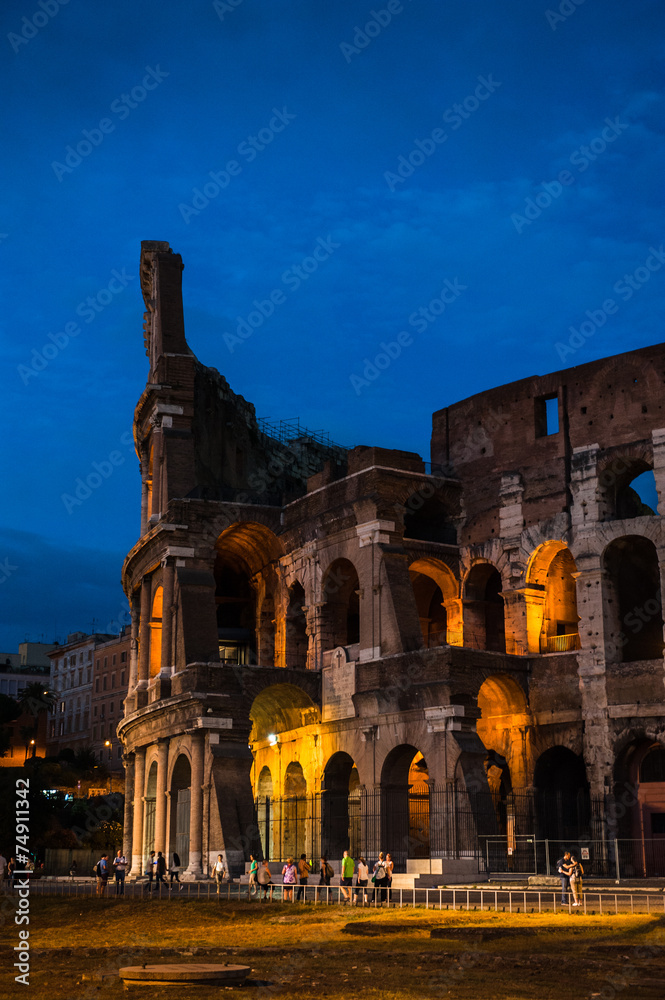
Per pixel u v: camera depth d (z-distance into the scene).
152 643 72.62
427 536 66.81
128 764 76.75
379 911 40.06
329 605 66.50
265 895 47.97
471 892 45.59
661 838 54.38
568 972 24.56
